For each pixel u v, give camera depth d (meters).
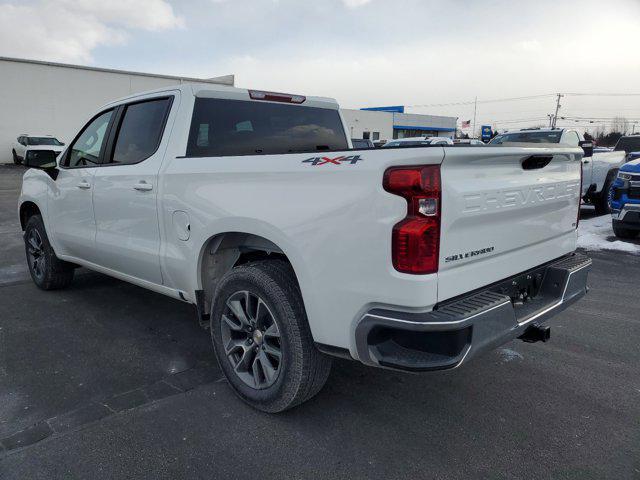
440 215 2.21
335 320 2.47
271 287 2.73
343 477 2.40
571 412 3.00
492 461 2.53
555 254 3.23
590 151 9.75
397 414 2.97
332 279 2.44
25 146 25.58
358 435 2.75
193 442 2.67
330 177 2.44
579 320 4.57
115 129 4.12
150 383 3.33
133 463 2.49
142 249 3.67
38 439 2.68
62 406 3.02
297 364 2.69
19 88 29.20
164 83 34.66
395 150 2.26
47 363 3.62
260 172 2.77
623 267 6.54
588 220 10.49
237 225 2.87
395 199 2.20
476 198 2.38
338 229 2.39
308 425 2.84
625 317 4.65
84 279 5.89
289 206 2.60
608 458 2.55
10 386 3.27
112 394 3.18
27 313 4.68
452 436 2.74
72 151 4.71
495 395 3.20
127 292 5.36
